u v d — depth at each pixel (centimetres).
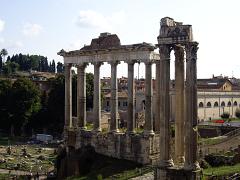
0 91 15838
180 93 5031
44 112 15775
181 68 5025
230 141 7681
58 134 15125
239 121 12656
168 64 4912
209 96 13650
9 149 12156
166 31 4859
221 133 9706
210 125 10356
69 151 8231
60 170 7981
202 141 7706
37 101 15800
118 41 7362
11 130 15500
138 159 7000
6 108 15525
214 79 17662
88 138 7856
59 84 14900
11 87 15762
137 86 15312
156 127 7169
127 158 7181
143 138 6925
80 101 8056
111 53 7456
